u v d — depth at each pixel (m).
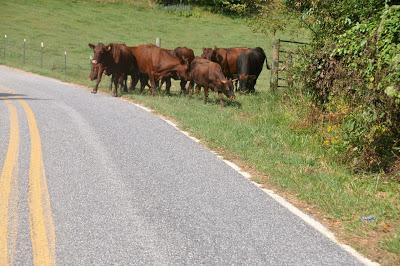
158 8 62.16
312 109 10.97
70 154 8.13
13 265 4.29
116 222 5.38
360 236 5.33
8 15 49.38
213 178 7.23
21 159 7.63
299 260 4.63
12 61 30.50
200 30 53.88
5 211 5.49
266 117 12.35
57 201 5.91
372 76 8.23
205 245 4.88
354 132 8.46
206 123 11.30
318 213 6.04
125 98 16.06
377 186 7.25
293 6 14.20
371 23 9.20
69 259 4.45
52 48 38.50
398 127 8.12
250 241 5.02
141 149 8.77
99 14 56.12
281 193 6.75
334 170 8.13
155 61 16.55
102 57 16.22
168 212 5.75
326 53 10.77
